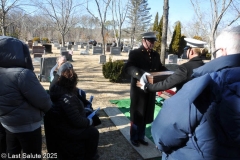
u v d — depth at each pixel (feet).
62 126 8.23
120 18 81.41
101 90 23.72
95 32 174.19
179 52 71.92
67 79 8.18
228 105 3.54
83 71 37.04
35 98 6.45
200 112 3.95
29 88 6.32
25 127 6.64
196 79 4.11
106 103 18.70
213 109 3.79
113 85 26.71
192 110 4.00
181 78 6.80
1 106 6.28
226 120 3.58
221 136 3.76
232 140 3.62
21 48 6.55
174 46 71.56
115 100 19.43
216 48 4.37
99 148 10.80
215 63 4.05
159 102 18.24
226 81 3.72
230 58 3.94
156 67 10.16
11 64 6.31
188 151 4.28
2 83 6.18
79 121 8.17
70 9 82.02
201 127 4.00
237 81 3.65
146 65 9.83
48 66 26.63
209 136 3.92
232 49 4.05
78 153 8.56
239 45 4.01
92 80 29.25
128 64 9.73
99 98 20.34
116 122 14.01
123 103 18.65
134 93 10.00
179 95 4.26
